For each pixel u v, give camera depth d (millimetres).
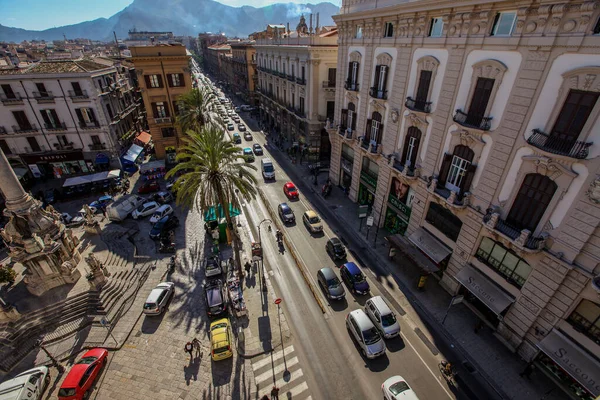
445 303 23031
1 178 20969
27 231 22406
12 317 20672
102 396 17406
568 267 15172
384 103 27516
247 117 78938
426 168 23781
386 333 19953
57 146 41562
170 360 19344
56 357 19531
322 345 20094
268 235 31281
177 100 44188
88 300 22656
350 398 17094
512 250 18234
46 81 37906
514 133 16656
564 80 13992
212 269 25672
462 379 17984
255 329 21188
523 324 18297
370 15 26688
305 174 45750
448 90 20422
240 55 91062
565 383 17406
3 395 16016
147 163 43469
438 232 24109
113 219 32875
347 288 24625
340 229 32250
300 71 45812
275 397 16969
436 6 19688
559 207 15266
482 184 19219
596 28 12859
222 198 23531
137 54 41375
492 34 17203
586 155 13656
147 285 25141
